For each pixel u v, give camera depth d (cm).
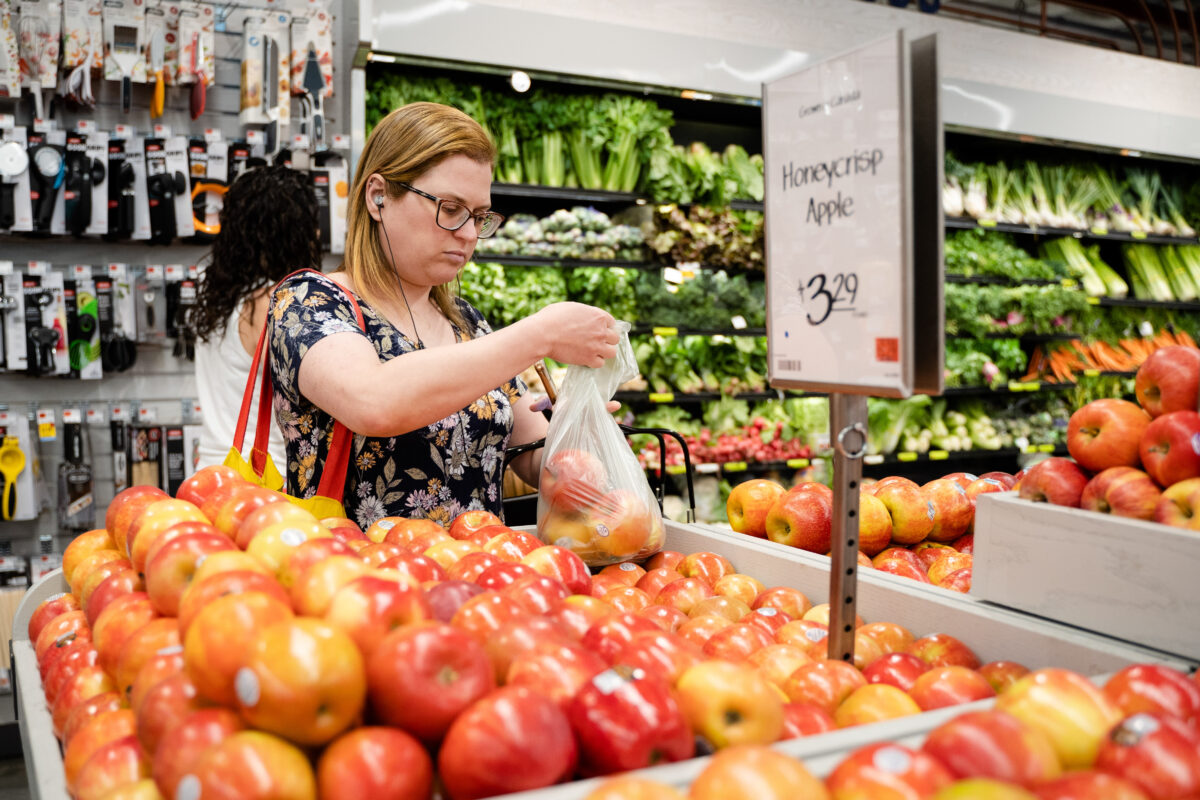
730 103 463
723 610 124
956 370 520
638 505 148
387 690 67
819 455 497
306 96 369
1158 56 624
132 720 83
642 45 389
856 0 437
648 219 456
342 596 74
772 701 73
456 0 352
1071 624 103
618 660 82
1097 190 567
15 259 353
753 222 465
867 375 87
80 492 358
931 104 83
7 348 340
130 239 357
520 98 428
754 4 413
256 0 382
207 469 129
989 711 67
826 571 133
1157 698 74
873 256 86
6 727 312
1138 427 105
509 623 82
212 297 230
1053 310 523
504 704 65
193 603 78
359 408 128
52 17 340
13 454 347
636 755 66
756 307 471
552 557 115
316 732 65
